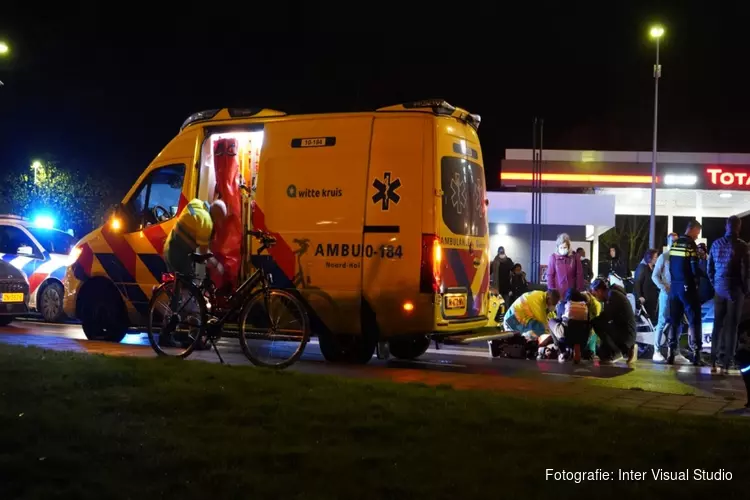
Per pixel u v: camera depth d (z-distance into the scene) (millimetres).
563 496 4105
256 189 9328
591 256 31953
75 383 6395
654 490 4227
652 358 11617
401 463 4562
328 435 5102
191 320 8789
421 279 8555
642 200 34938
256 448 4758
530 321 11094
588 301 10586
